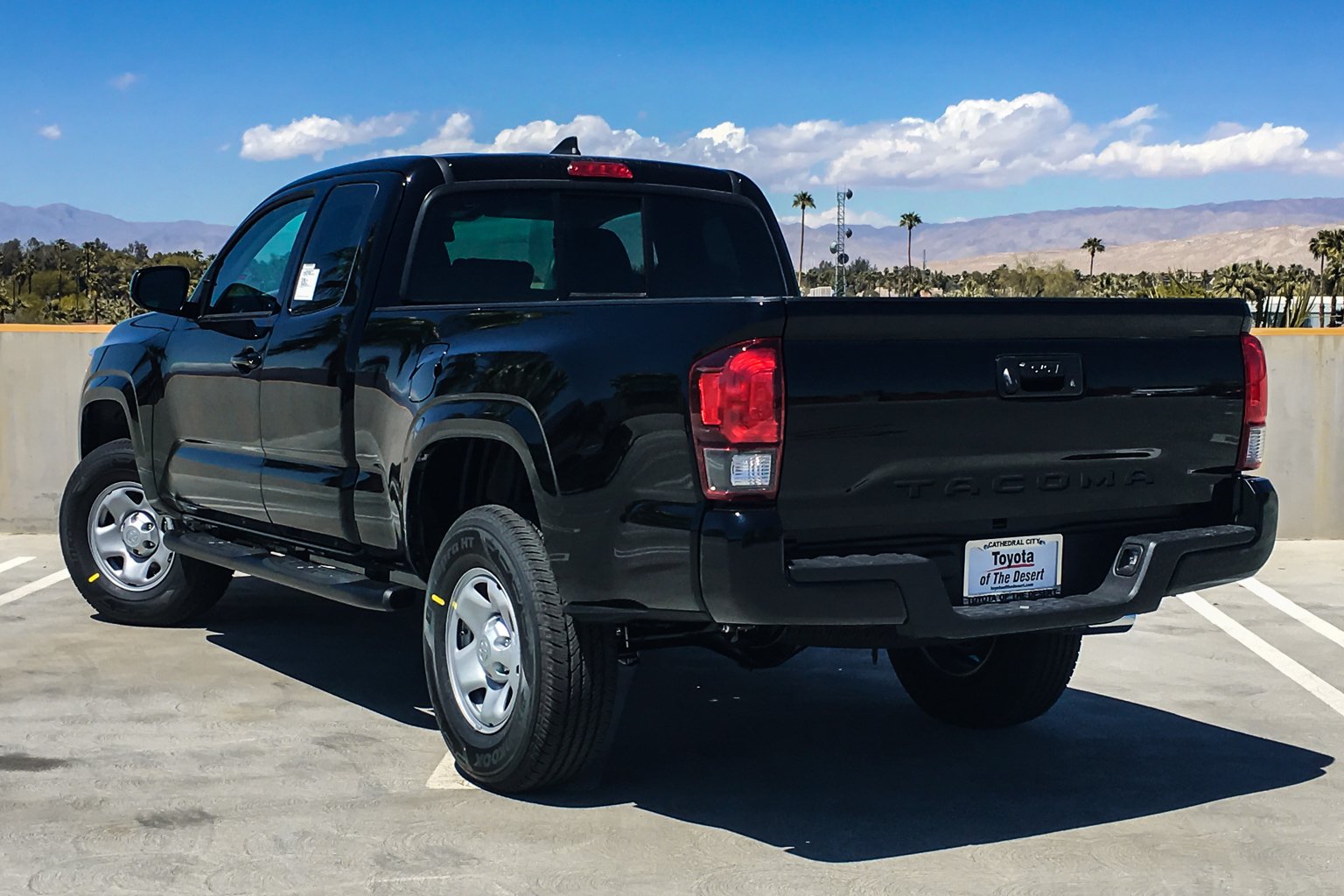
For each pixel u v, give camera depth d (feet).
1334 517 33.42
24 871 12.11
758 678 19.97
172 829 13.23
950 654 17.47
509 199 17.94
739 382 11.85
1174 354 14.10
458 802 14.14
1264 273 325.42
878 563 12.22
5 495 32.78
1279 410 33.35
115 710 17.47
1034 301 13.00
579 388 13.15
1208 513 14.75
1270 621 24.34
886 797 14.49
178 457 20.52
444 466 15.69
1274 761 15.96
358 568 17.19
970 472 12.89
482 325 14.70
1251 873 12.41
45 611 23.72
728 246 19.93
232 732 16.57
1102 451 13.62
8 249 625.41
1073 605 13.29
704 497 12.09
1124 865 12.57
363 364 16.42
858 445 12.25
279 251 19.19
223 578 22.31
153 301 20.04
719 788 14.73
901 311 12.32
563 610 13.44
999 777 15.28
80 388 32.63
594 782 14.89
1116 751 16.37
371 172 17.87
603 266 18.61
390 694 18.52
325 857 12.53
